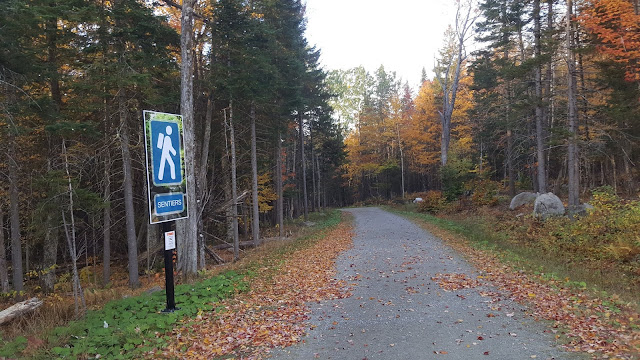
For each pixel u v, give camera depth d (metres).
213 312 6.73
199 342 5.30
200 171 17.56
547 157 24.34
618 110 13.95
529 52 22.47
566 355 4.36
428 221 22.97
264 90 17.72
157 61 13.51
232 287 8.45
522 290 7.23
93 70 12.08
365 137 54.16
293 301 7.48
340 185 62.62
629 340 4.56
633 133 15.73
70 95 13.54
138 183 19.34
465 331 5.35
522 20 22.30
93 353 4.81
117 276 17.09
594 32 13.57
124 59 12.52
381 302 7.11
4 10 9.36
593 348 4.47
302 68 21.50
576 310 5.81
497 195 27.41
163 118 6.67
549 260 10.52
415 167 51.75
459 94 37.53
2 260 13.94
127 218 13.90
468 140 36.66
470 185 28.30
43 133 12.70
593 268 9.42
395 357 4.62
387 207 43.94
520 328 5.32
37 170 12.80
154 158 6.51
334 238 18.39
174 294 7.44
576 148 15.65
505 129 26.34
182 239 12.60
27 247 15.98
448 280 8.47
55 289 15.25
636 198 16.25
